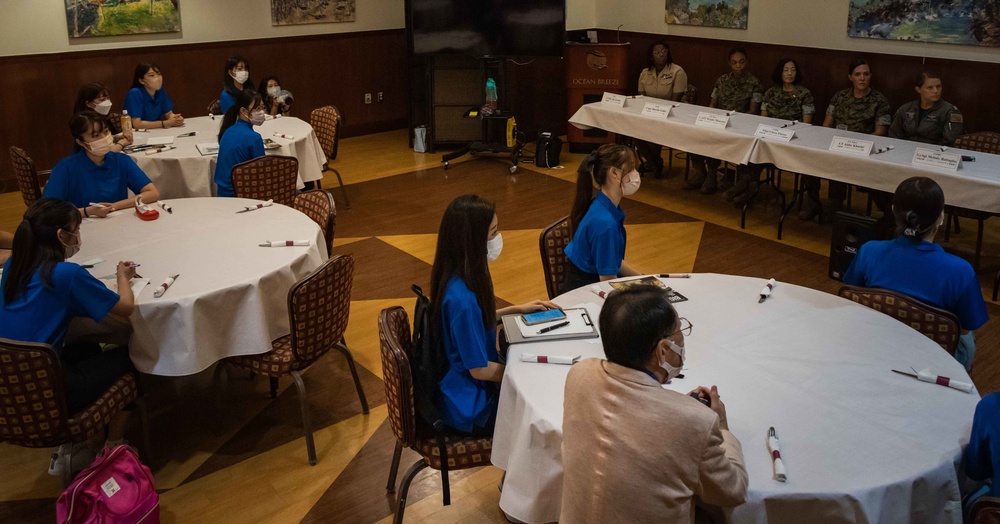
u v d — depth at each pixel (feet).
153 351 10.32
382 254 18.86
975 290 9.46
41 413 9.15
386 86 32.14
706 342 8.75
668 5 28.50
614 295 5.95
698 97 28.45
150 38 26.02
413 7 26.73
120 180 14.25
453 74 27.84
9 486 10.67
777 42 25.79
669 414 5.59
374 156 28.19
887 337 8.87
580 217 10.91
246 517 9.99
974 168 16.17
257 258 11.59
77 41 24.61
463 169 26.35
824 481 6.44
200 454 11.29
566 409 6.18
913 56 22.52
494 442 8.18
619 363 5.88
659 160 25.09
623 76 27.35
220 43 27.43
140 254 11.81
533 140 30.50
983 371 13.32
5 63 23.45
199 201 14.46
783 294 10.02
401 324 9.23
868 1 23.16
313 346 10.94
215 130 20.84
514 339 8.66
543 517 7.40
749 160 19.16
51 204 9.60
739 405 7.53
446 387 8.72
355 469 10.93
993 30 20.75
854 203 22.15
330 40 30.12
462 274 8.39
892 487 6.42
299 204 14.37
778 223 20.44
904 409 7.47
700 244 19.33
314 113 22.22
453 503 10.14
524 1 25.99
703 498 5.85
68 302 9.68
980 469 6.86
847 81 24.16
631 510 5.59
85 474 8.99
